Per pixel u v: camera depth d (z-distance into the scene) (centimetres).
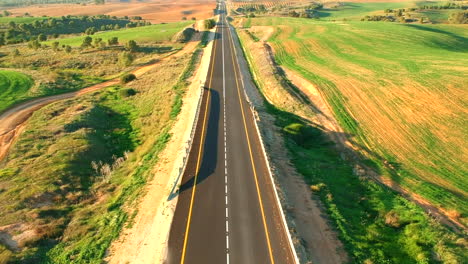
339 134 4709
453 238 2762
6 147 4322
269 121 4850
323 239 2608
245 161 3638
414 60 7131
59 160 3744
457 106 5153
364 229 2822
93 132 4734
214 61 7912
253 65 7650
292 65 7388
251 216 2761
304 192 3206
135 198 3030
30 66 8250
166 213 2786
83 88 6994
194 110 5069
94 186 3406
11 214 2814
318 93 5797
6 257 2309
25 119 5222
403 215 3059
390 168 4009
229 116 4866
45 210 2914
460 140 4509
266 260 2316
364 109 5338
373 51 8094
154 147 4047
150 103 5819
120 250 2430
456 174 3934
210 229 2603
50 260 2372
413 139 4591
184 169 3456
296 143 4425
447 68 6438
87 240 2559
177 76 6931
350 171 3806
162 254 2355
